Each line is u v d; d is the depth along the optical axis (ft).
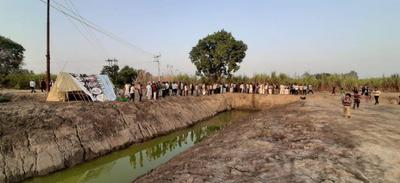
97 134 58.44
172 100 102.68
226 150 41.78
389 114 73.87
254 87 144.05
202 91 140.46
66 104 67.56
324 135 45.60
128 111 73.87
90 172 49.98
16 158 43.24
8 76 146.82
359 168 31.89
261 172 31.63
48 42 86.38
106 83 87.66
